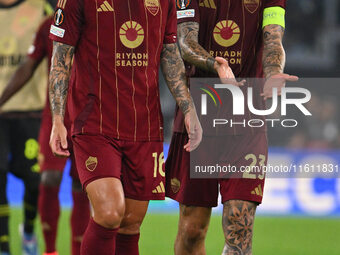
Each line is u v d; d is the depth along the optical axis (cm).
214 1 1659
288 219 4128
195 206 1733
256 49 1683
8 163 2564
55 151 1476
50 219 2377
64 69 1525
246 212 1616
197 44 1625
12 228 3525
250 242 1630
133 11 1531
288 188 4484
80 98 1532
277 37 1628
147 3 1545
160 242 3122
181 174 1745
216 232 3494
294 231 3588
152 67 1558
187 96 1594
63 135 1484
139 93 1539
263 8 1666
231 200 1628
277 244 3148
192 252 1783
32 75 2450
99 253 1473
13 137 2584
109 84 1523
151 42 1549
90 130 1512
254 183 1625
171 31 1600
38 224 3700
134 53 1530
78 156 1520
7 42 2592
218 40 1673
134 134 1544
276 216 4291
